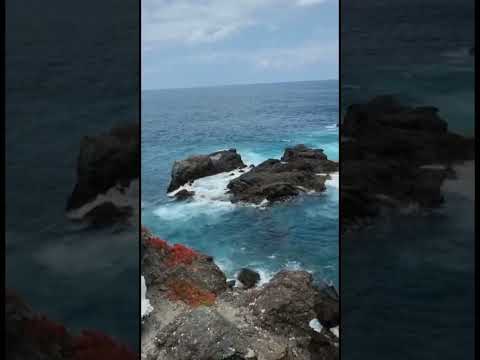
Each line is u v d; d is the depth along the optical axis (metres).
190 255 7.66
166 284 6.75
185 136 26.28
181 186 14.11
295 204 11.55
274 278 6.67
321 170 13.75
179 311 6.14
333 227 9.88
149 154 22.11
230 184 13.27
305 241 9.12
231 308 6.24
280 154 20.88
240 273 7.89
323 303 5.99
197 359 4.94
